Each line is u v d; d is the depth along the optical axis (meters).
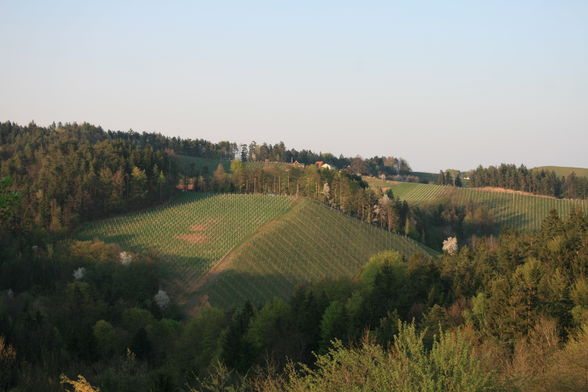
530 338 36.22
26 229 133.88
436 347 18.45
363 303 69.00
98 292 101.31
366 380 17.47
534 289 47.62
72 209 151.75
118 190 164.38
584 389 20.88
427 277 79.31
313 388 18.14
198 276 124.06
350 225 162.62
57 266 115.62
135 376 39.16
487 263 82.44
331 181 198.62
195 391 25.02
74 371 44.62
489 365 17.86
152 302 100.19
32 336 57.59
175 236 146.62
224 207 171.12
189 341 73.00
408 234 179.25
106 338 71.25
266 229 150.00
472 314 54.78
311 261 137.75
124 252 120.00
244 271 126.06
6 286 104.69
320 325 66.44
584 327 27.83
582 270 55.19
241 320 69.88
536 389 21.19
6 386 38.66
